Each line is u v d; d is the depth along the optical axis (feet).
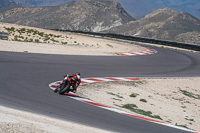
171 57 382.01
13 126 72.64
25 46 320.50
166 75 256.52
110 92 171.73
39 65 219.41
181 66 315.58
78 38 527.81
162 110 160.97
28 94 128.26
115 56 337.31
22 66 205.26
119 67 263.70
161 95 196.03
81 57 294.87
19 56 248.93
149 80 227.40
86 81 188.14
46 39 429.79
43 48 325.42
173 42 536.42
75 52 328.08
